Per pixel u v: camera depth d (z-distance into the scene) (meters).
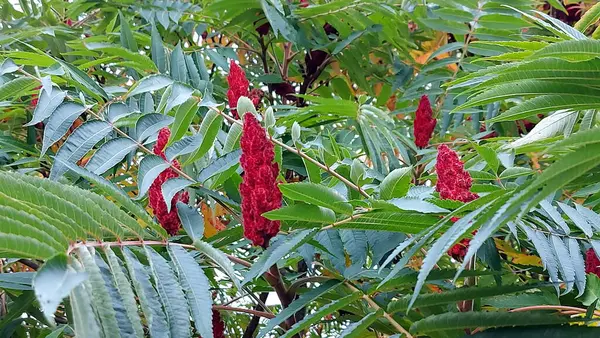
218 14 2.72
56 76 1.85
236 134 1.70
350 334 1.45
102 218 1.35
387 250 1.65
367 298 1.52
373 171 1.89
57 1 2.84
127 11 2.69
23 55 1.82
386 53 2.86
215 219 2.43
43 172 2.24
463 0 2.39
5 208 1.17
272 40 2.84
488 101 1.44
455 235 1.21
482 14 2.38
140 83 1.70
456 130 2.61
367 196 1.61
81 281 1.11
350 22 2.57
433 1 2.53
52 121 1.61
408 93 2.50
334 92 3.13
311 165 1.66
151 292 1.31
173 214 1.61
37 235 1.17
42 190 1.28
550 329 1.38
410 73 2.78
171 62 2.12
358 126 2.05
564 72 1.36
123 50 1.96
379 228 1.50
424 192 1.59
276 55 3.06
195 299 1.35
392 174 1.52
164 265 1.35
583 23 1.70
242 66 2.89
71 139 1.59
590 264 1.68
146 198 1.86
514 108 1.45
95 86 1.86
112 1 2.66
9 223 1.16
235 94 1.88
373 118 2.01
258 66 3.12
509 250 2.12
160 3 2.65
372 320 1.46
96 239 1.31
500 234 1.76
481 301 1.67
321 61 2.78
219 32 2.83
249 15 2.58
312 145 1.91
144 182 1.54
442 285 1.70
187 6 2.64
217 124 1.68
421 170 2.18
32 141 2.19
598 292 1.53
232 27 2.78
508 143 1.92
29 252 1.16
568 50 1.31
